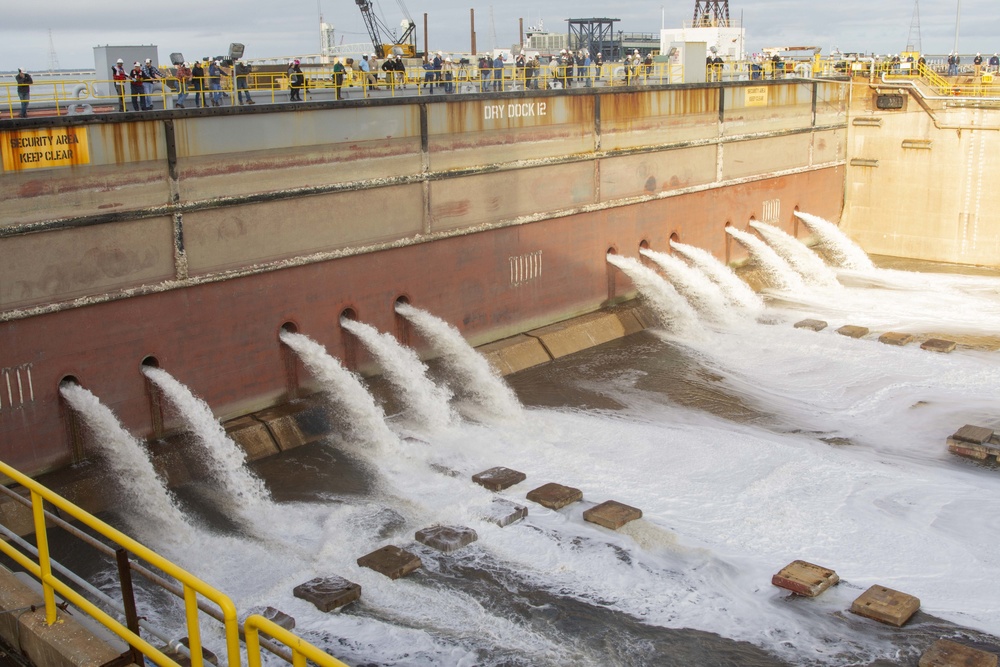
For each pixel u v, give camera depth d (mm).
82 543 18531
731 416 26000
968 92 47188
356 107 24938
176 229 21672
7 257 19109
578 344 31688
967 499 20766
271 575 17547
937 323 34406
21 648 9633
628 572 17516
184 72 25812
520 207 30344
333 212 24922
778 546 18609
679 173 36656
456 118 27641
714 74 39844
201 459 21734
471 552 18234
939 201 44625
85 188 20109
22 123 18875
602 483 21516
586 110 31953
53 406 20219
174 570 8008
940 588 17062
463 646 15211
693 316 33406
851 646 15273
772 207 42531
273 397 24250
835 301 37688
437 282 28078
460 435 24422
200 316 22453
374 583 17109
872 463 22828
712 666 14750
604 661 14867
